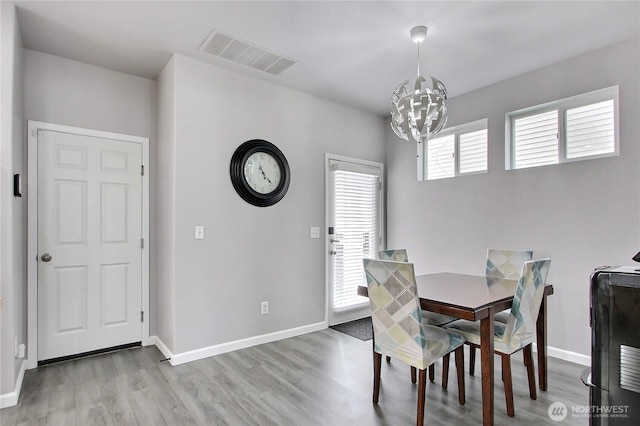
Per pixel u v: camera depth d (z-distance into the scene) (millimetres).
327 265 3951
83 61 3043
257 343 3328
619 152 2693
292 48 2838
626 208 2643
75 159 3004
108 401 2242
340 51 2887
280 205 3559
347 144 4211
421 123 2314
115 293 3172
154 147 3422
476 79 3418
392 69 3221
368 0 2217
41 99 2857
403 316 1978
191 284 2949
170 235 2963
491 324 1963
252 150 3311
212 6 2273
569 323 2914
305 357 3006
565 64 3016
